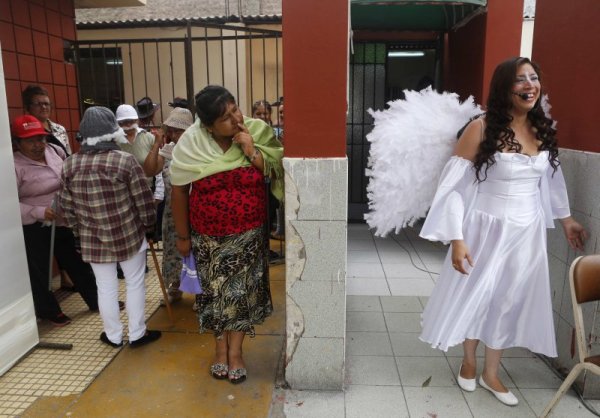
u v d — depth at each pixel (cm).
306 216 232
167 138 341
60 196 282
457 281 235
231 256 246
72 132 443
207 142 245
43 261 325
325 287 239
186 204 256
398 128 238
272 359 283
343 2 212
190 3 744
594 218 235
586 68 239
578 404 241
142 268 296
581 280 201
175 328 326
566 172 260
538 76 215
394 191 242
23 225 317
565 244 262
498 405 241
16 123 311
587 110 239
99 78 692
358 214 608
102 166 272
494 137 217
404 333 315
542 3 286
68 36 436
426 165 240
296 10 214
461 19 477
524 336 235
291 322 245
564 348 261
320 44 216
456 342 230
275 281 409
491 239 228
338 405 241
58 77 423
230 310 249
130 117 362
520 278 229
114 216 277
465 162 224
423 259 470
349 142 595
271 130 260
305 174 227
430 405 241
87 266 351
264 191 255
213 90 232
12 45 368
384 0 378
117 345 300
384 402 243
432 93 250
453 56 532
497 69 218
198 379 265
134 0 494
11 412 238
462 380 253
